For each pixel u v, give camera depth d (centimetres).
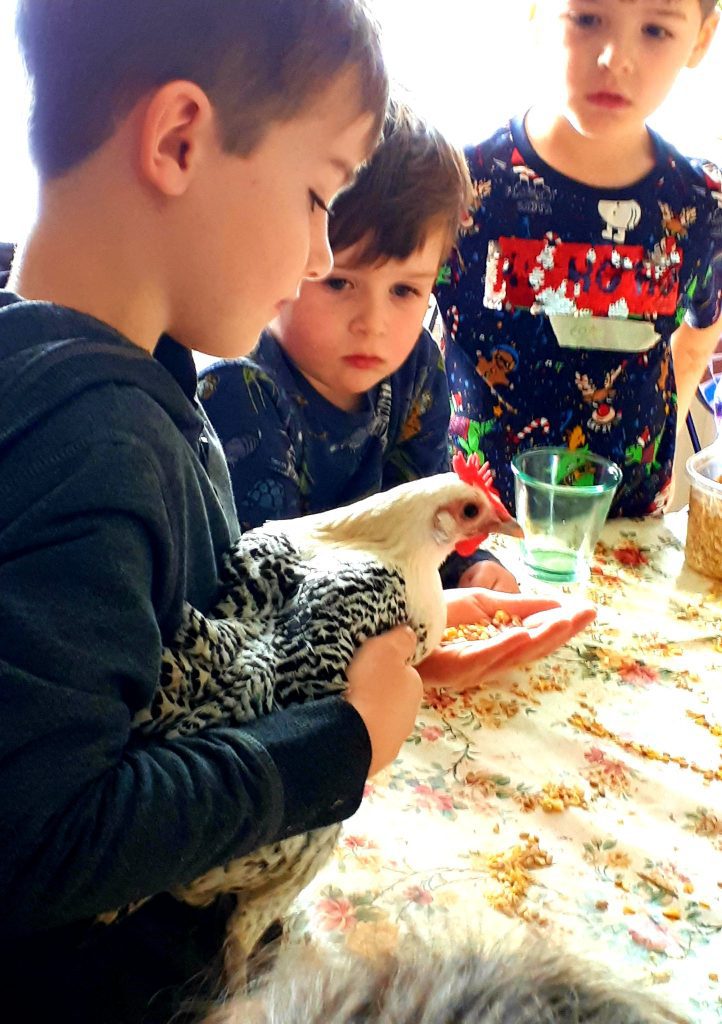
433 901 57
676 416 128
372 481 99
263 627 54
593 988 35
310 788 47
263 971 37
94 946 48
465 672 77
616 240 113
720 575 102
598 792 69
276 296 49
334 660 53
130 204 45
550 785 69
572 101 103
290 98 45
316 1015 30
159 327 49
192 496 49
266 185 46
